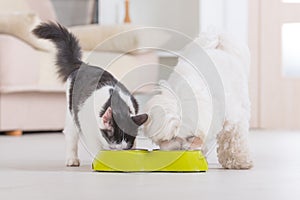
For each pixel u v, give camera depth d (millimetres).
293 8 4895
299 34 4898
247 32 4930
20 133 3838
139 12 5414
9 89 3637
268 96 4906
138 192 1297
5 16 3732
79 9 5656
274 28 4910
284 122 4895
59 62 1826
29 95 3854
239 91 1767
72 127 1844
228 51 1866
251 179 1567
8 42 3621
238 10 4922
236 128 1785
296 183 1491
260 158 2266
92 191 1313
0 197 1230
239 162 1818
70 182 1478
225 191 1325
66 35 1845
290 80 4883
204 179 1547
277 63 4898
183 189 1349
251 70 4895
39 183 1461
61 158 2217
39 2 5176
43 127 3963
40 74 3793
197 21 5020
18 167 1865
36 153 2465
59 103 4059
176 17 5191
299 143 3162
